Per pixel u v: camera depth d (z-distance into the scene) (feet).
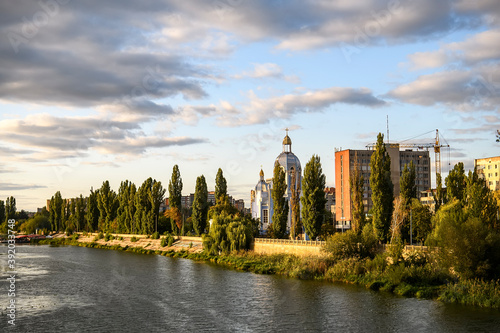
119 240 551.18
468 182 286.05
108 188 634.43
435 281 220.64
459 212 236.43
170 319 185.98
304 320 180.34
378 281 230.89
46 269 332.80
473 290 196.24
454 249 207.10
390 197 296.10
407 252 245.45
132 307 206.08
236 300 216.13
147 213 531.91
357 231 294.25
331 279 255.91
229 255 359.66
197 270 314.96
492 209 246.47
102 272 314.14
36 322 182.80
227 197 475.72
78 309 203.21
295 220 375.45
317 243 297.74
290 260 302.25
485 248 203.92
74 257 420.77
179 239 463.01
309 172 327.06
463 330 161.79
